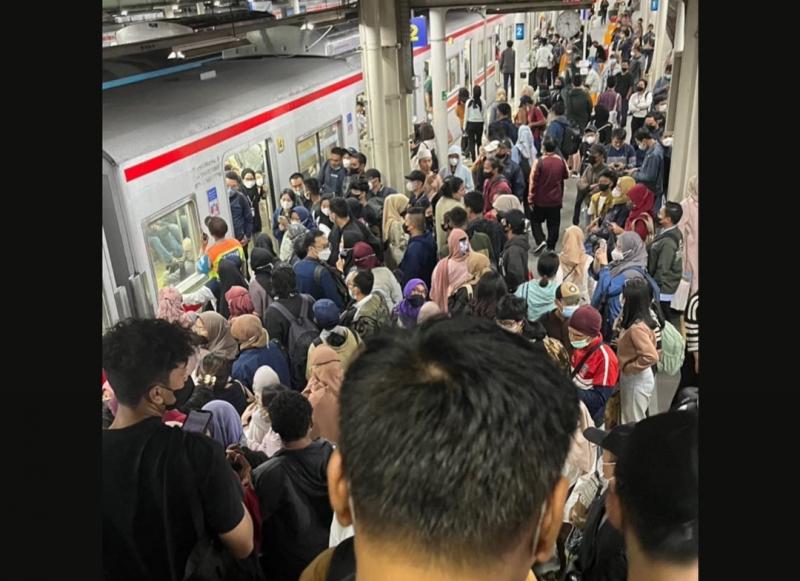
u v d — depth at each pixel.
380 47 6.19
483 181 5.67
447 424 0.72
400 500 0.72
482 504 0.72
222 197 5.49
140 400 1.54
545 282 2.90
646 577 1.06
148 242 4.62
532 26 11.72
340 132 7.62
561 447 0.76
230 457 1.94
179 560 1.51
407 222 4.32
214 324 3.00
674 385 2.81
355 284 3.39
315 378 2.43
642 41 9.22
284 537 1.84
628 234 3.39
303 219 5.17
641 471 1.04
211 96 5.85
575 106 7.09
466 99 8.66
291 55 7.93
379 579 0.76
